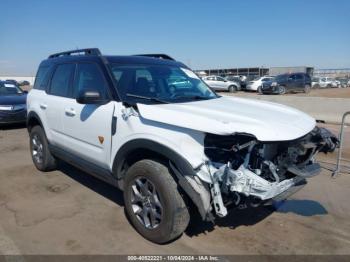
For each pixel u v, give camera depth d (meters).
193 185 2.76
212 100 3.85
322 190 4.74
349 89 36.38
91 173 4.03
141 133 3.08
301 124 3.17
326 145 3.53
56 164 5.30
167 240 3.09
